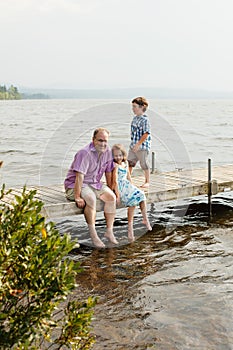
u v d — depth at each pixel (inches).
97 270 249.9
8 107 2878.9
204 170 411.5
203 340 181.0
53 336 174.9
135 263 260.8
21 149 829.2
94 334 184.4
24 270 114.4
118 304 210.2
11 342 111.0
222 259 267.0
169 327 190.4
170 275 243.8
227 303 210.7
